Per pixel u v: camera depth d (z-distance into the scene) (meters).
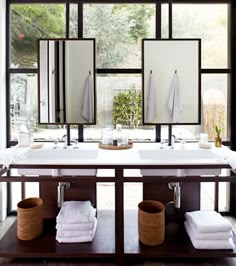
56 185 2.02
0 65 2.13
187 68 2.13
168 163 1.51
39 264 1.66
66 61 2.13
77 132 2.24
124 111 2.21
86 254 1.57
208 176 1.55
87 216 1.70
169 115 2.15
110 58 2.21
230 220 2.23
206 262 1.68
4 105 2.20
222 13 2.21
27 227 1.70
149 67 2.13
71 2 2.17
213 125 2.22
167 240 1.72
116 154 1.76
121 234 1.56
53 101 2.15
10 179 1.53
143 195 2.03
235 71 2.21
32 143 2.04
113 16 2.20
